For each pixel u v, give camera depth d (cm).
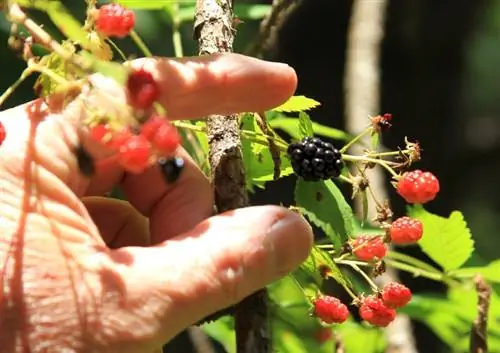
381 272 43
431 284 101
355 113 70
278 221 38
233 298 38
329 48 116
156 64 38
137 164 36
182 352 104
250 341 39
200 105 39
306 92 116
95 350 37
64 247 38
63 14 35
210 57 39
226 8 43
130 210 45
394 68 120
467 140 131
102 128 36
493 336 59
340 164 42
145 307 38
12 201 37
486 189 144
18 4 36
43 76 38
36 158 38
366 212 43
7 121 38
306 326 62
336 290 61
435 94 120
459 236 52
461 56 120
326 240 49
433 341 110
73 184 38
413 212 52
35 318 37
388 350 61
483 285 50
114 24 37
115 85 37
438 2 118
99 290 37
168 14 60
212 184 41
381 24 74
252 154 47
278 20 53
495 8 148
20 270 37
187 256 38
